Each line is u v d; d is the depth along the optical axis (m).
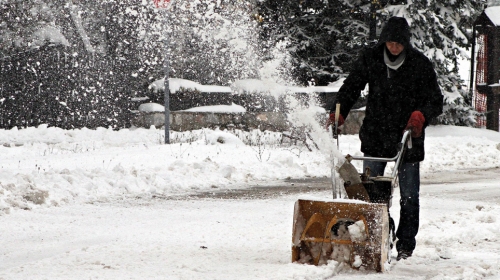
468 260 17.80
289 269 15.41
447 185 37.50
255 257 17.38
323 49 89.56
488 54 92.50
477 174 44.25
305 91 76.44
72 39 70.81
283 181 39.34
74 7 70.44
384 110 18.64
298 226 16.31
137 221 24.45
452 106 86.06
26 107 70.38
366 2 86.94
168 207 28.50
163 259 16.97
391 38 17.91
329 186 36.84
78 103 71.12
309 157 48.97
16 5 69.12
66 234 21.58
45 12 70.12
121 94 72.62
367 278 15.28
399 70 18.39
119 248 18.53
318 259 16.16
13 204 27.91
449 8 87.81
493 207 27.84
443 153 55.69
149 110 71.00
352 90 18.86
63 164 40.94
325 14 88.88
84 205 29.09
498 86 91.12
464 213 25.98
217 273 15.27
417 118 17.62
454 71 90.38
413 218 18.30
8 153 47.97
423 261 17.67
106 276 14.91
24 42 69.62
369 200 16.61
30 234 21.62
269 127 74.06
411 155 18.16
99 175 34.88
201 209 27.84
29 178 32.12
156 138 59.84
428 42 85.31
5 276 15.01
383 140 18.59
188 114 72.00
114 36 71.88
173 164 40.56
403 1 87.44
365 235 15.98
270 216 25.75
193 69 74.31
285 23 87.06
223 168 39.78
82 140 59.41
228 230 22.23
